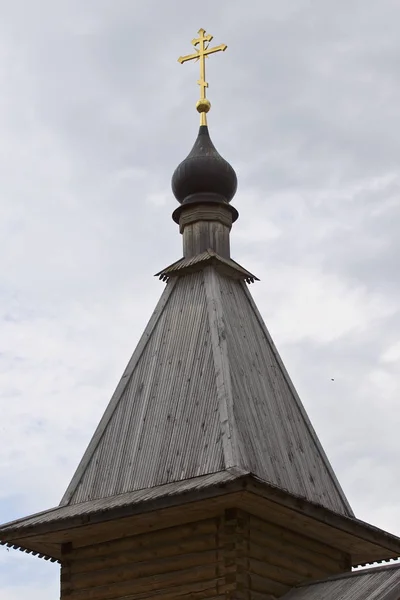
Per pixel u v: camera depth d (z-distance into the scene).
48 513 23.17
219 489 20.31
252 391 23.86
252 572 21.38
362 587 20.78
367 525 23.11
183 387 23.75
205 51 28.16
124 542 22.69
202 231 26.38
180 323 25.06
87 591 22.72
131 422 24.09
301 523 22.25
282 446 23.72
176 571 21.78
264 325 26.09
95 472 23.80
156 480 22.55
